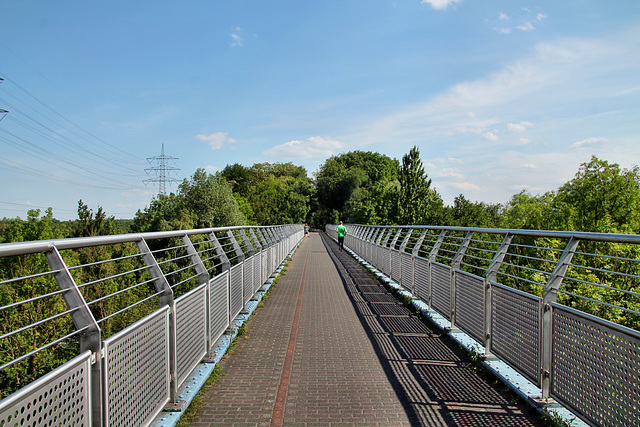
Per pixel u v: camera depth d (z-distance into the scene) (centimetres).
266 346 541
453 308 579
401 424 325
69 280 221
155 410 308
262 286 944
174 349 345
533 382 359
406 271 880
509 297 407
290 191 8006
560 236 355
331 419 333
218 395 382
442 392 391
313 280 1177
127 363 260
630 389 250
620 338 259
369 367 461
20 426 162
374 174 7950
